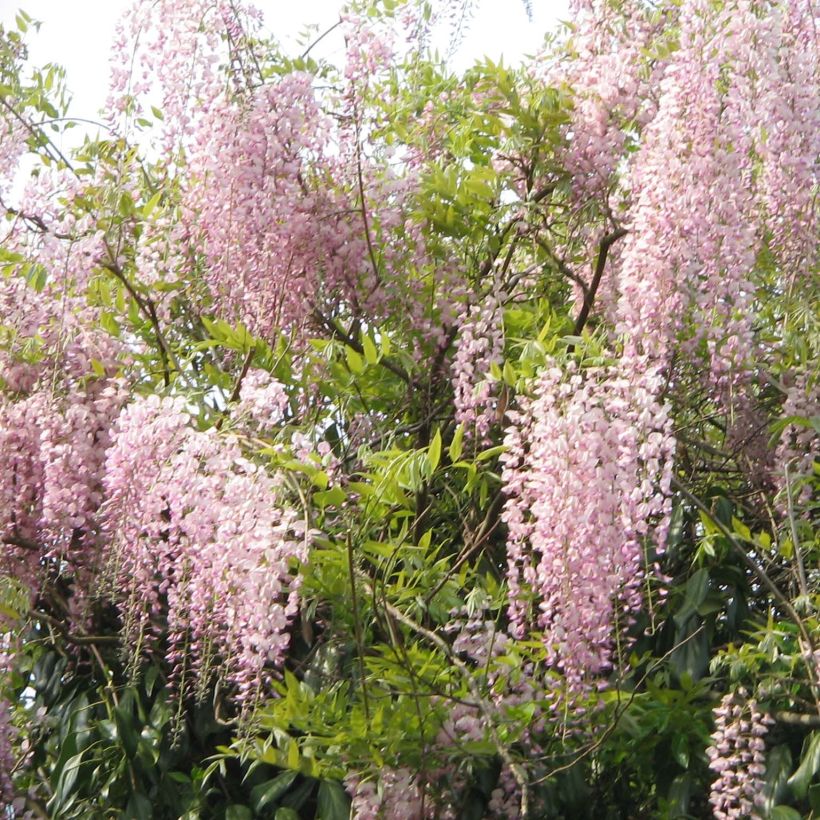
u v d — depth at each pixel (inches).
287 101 152.1
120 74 156.7
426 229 161.5
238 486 126.3
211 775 150.5
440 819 134.1
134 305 158.1
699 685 136.2
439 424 161.6
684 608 144.6
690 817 138.8
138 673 144.3
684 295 138.8
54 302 155.7
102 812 149.0
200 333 167.6
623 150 160.2
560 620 122.6
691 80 142.2
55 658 163.2
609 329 154.7
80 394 151.2
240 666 129.4
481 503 140.5
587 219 162.2
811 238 147.8
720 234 139.9
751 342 146.3
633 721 133.7
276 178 151.9
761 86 144.0
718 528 142.4
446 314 159.6
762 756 131.0
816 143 144.9
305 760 131.9
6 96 169.9
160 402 135.9
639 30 162.4
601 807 145.3
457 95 175.9
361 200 153.8
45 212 159.3
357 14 158.2
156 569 134.2
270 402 134.6
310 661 145.9
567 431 124.6
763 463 153.9
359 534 133.0
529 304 172.7
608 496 123.3
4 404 151.0
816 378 149.3
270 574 123.9
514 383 136.0
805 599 133.3
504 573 154.3
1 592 143.4
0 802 146.3
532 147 162.1
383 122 173.2
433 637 129.3
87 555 150.9
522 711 129.3
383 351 147.1
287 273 152.8
